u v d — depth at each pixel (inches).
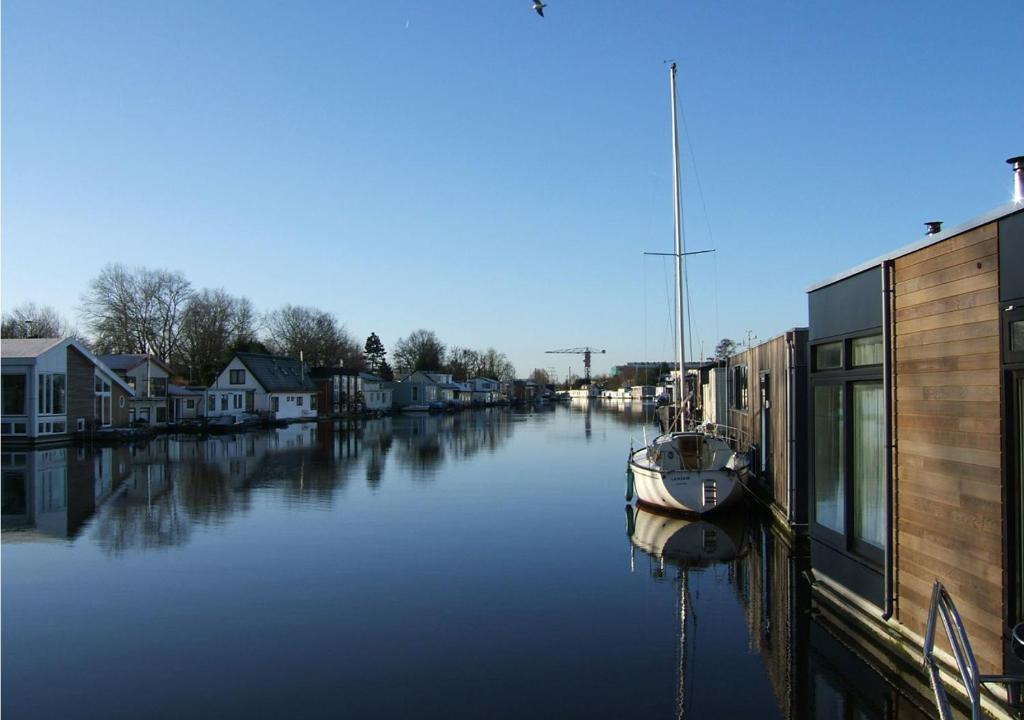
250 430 1887.3
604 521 588.7
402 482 827.4
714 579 414.6
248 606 363.3
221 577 416.5
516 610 357.7
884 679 274.8
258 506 660.1
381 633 325.1
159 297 2618.1
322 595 381.7
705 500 592.7
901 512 276.1
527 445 1363.2
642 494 637.9
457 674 280.4
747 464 625.6
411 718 244.4
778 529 552.7
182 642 313.6
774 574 422.9
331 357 3572.8
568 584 403.9
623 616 349.1
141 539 518.0
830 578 350.0
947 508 243.9
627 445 1349.7
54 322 2967.5
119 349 2554.1
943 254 247.3
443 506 661.3
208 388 2170.3
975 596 227.6
